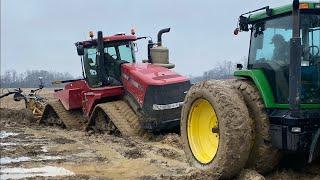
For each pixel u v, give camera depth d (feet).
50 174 26.81
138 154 32.65
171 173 26.30
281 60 22.34
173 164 29.17
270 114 22.39
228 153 21.65
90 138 41.86
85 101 48.14
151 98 40.09
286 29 22.35
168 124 39.93
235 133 21.56
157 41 46.44
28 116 59.36
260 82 22.71
